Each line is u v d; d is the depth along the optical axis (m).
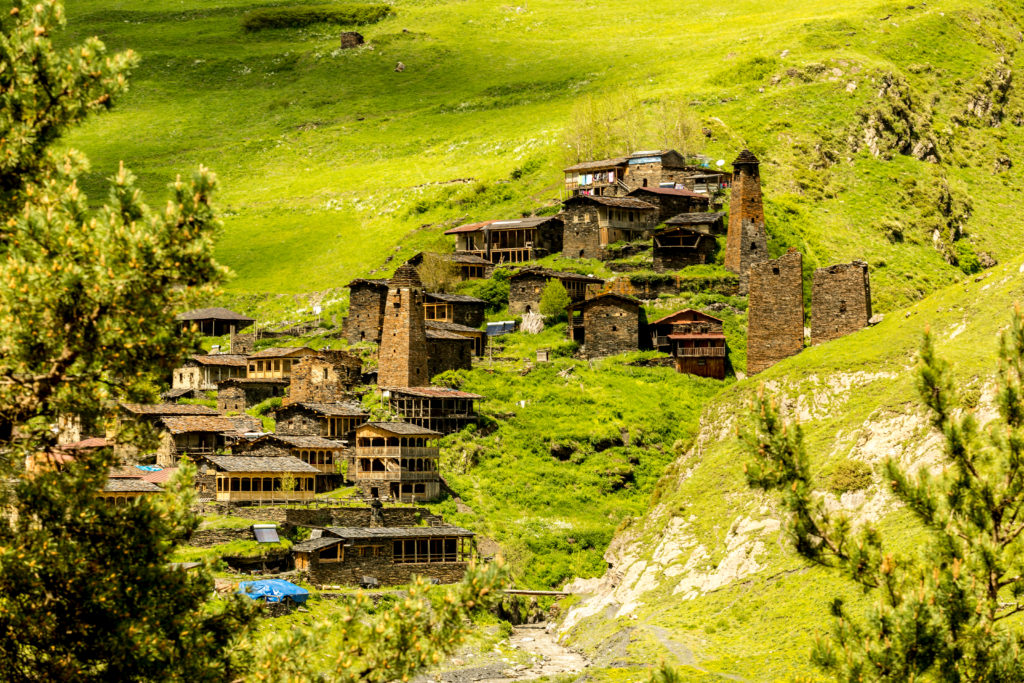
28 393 33.66
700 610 88.94
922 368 34.75
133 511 35.09
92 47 35.53
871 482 91.00
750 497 100.38
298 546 103.56
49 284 32.12
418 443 126.69
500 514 126.00
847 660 30.73
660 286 183.38
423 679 81.25
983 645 30.41
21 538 33.34
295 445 123.75
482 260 198.25
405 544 109.75
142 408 129.00
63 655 31.77
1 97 34.56
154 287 33.25
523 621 107.25
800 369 112.44
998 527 32.69
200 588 35.22
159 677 32.34
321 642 35.12
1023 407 33.25
